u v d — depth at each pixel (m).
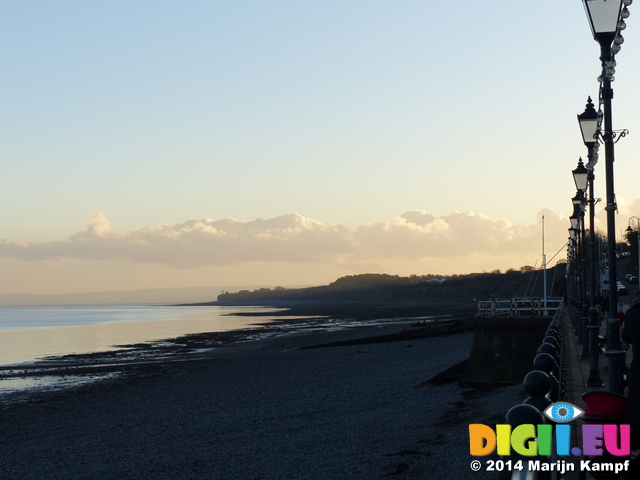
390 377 39.97
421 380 37.03
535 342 33.31
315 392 36.59
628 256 127.19
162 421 30.77
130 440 26.95
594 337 15.90
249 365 55.34
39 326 160.00
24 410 36.75
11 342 98.06
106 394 41.62
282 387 39.72
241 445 24.30
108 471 22.17
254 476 19.80
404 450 20.75
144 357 68.88
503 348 33.69
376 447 21.92
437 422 25.12
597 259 100.75
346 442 23.19
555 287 104.94
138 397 39.50
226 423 29.06
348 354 59.09
